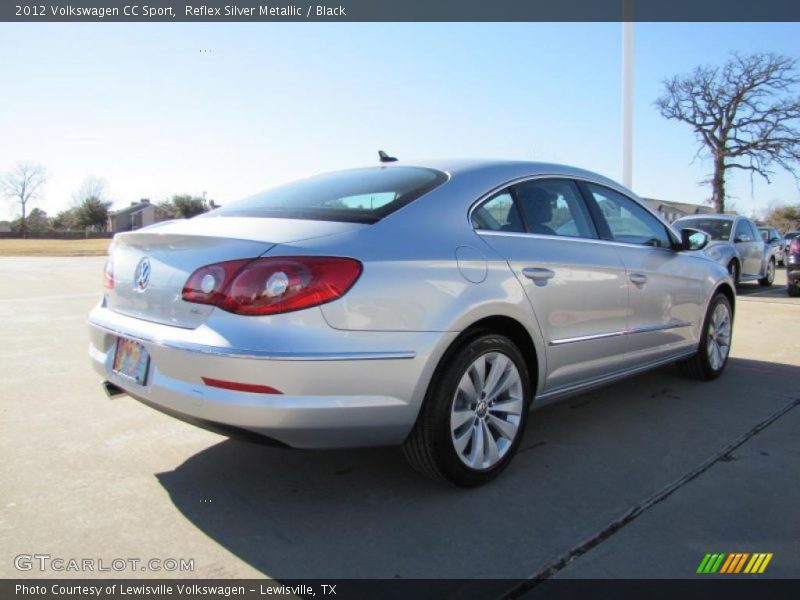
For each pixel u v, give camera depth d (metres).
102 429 3.59
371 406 2.40
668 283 4.11
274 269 2.27
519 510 2.64
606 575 2.17
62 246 46.06
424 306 2.53
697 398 4.36
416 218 2.71
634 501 2.73
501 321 2.90
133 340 2.60
